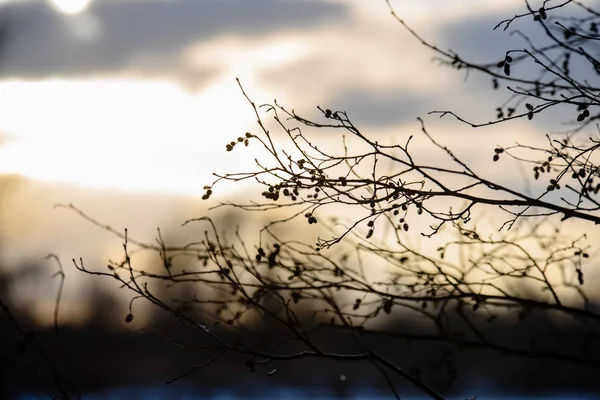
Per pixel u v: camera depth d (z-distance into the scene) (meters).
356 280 8.82
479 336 9.09
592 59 8.35
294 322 9.28
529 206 7.90
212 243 8.76
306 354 8.66
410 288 8.91
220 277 8.69
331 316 9.45
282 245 9.23
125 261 8.64
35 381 9.65
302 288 8.62
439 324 9.23
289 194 7.97
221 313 9.42
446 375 10.75
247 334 9.88
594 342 9.55
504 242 8.58
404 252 8.88
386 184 7.83
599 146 8.06
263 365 8.67
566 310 8.39
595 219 7.87
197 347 8.70
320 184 7.84
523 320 9.37
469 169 7.91
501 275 8.70
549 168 8.47
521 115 7.99
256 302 8.94
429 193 7.84
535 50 8.82
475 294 8.56
